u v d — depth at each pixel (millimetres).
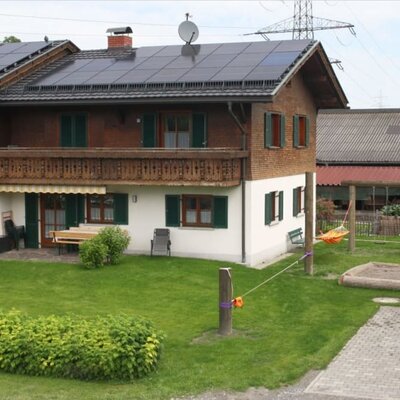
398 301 20875
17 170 27812
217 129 27031
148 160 26234
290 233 31406
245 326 17969
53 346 14180
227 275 17172
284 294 21703
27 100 27938
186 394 13133
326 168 51938
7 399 12602
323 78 32500
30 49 32125
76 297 21078
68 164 27219
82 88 28031
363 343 16516
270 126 28375
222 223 26672
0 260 26516
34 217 29266
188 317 18844
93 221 28562
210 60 28922
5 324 14945
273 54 28641
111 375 13781
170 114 27797
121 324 14523
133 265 25359
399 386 13586
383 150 53469
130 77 28203
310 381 13906
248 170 26469
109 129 28812
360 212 48906
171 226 27234
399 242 33875
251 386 13586
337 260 28578
